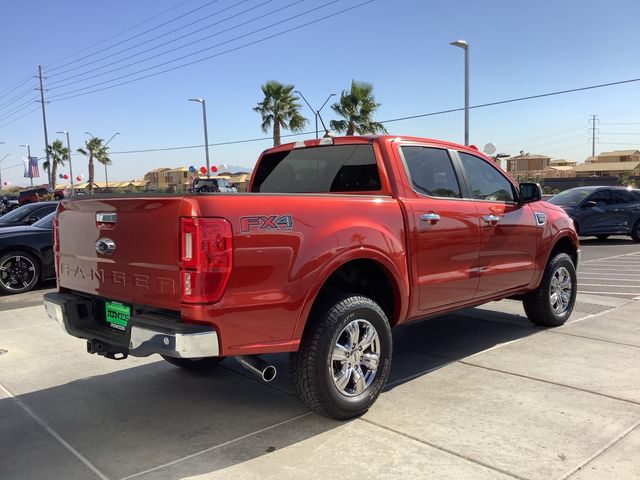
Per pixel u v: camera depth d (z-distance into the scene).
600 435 3.52
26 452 3.48
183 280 3.16
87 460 3.36
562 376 4.60
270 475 3.13
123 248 3.52
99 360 5.36
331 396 3.66
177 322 3.22
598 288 8.73
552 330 6.11
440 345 5.61
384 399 4.20
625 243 16.69
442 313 4.76
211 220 3.13
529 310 6.17
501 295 5.36
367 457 3.31
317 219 3.62
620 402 4.04
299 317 3.49
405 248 4.22
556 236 6.03
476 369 4.83
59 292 4.31
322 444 3.50
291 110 35.62
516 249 5.46
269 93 35.50
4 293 9.05
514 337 5.85
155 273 3.33
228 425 3.83
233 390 4.53
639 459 3.22
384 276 4.20
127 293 3.54
